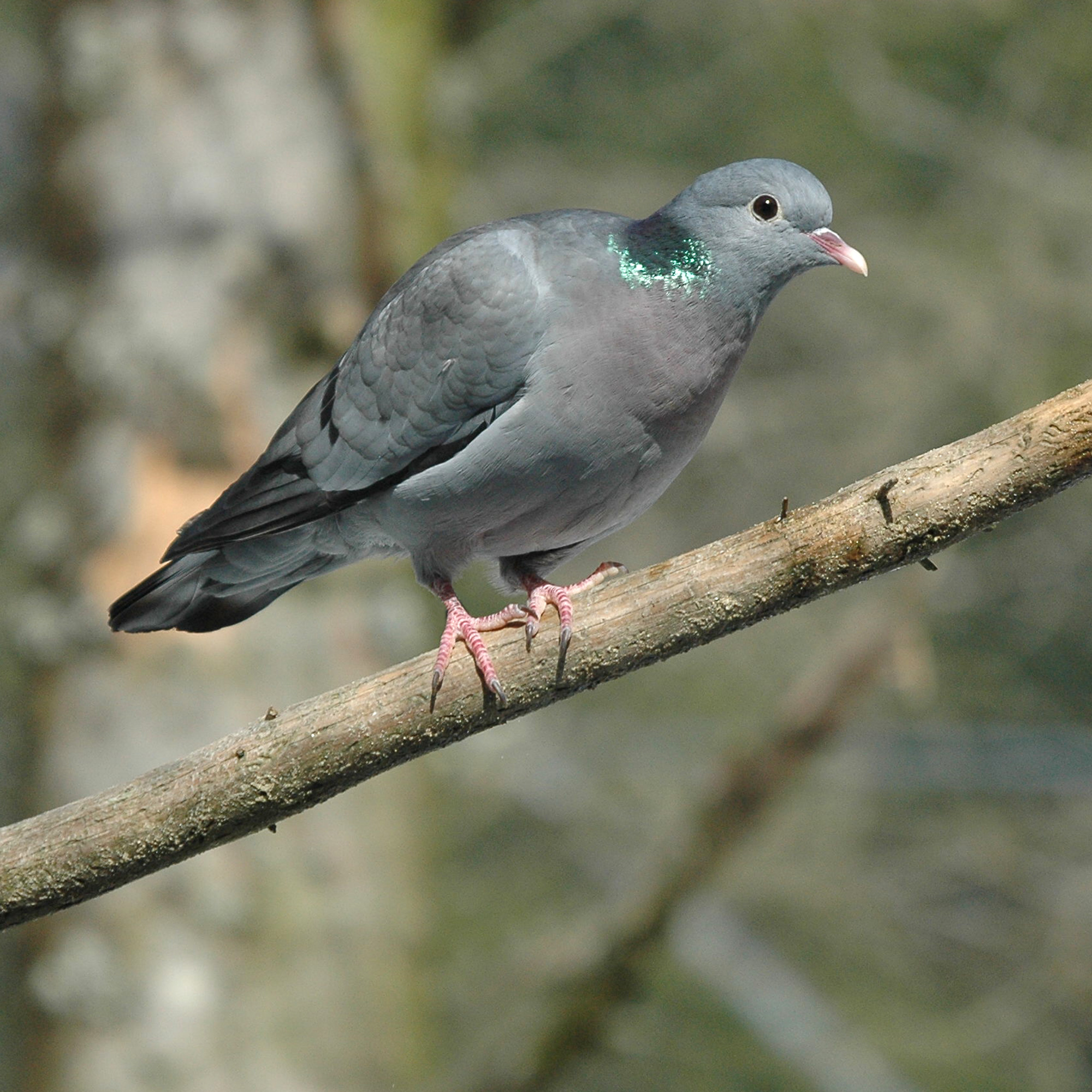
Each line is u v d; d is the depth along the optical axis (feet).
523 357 22.85
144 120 36.11
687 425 23.17
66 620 35.14
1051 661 64.64
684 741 62.08
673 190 62.18
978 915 61.82
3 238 45.83
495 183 62.64
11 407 39.34
